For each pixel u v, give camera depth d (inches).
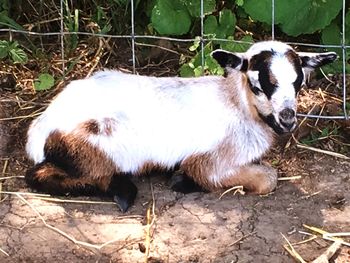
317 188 71.1
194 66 80.6
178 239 65.7
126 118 68.8
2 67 83.2
